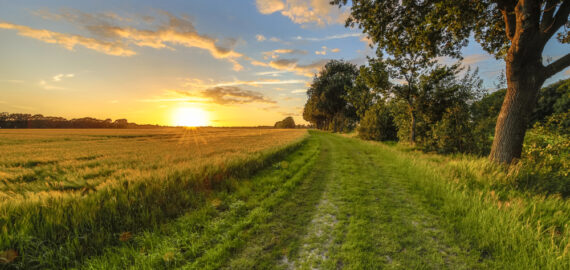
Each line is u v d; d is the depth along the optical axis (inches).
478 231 131.5
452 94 570.6
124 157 509.0
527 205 159.5
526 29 232.8
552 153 227.0
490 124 456.1
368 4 351.3
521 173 225.9
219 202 193.2
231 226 150.3
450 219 154.6
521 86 259.4
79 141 1188.5
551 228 124.0
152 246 122.3
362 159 434.3
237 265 108.4
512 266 102.7
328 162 403.9
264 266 107.5
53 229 124.6
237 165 298.4
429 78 581.6
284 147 555.2
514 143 262.4
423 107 617.3
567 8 220.5
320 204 194.1
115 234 134.9
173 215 166.1
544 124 251.9
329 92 1893.5
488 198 175.2
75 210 139.3
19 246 108.3
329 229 145.8
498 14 338.0
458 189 205.8
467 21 329.7
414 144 602.2
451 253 115.3
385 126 919.7
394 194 218.4
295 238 134.6
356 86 1000.9
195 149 659.4
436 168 279.0
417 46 387.5
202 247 125.5
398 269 101.8
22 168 426.0
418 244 124.3
